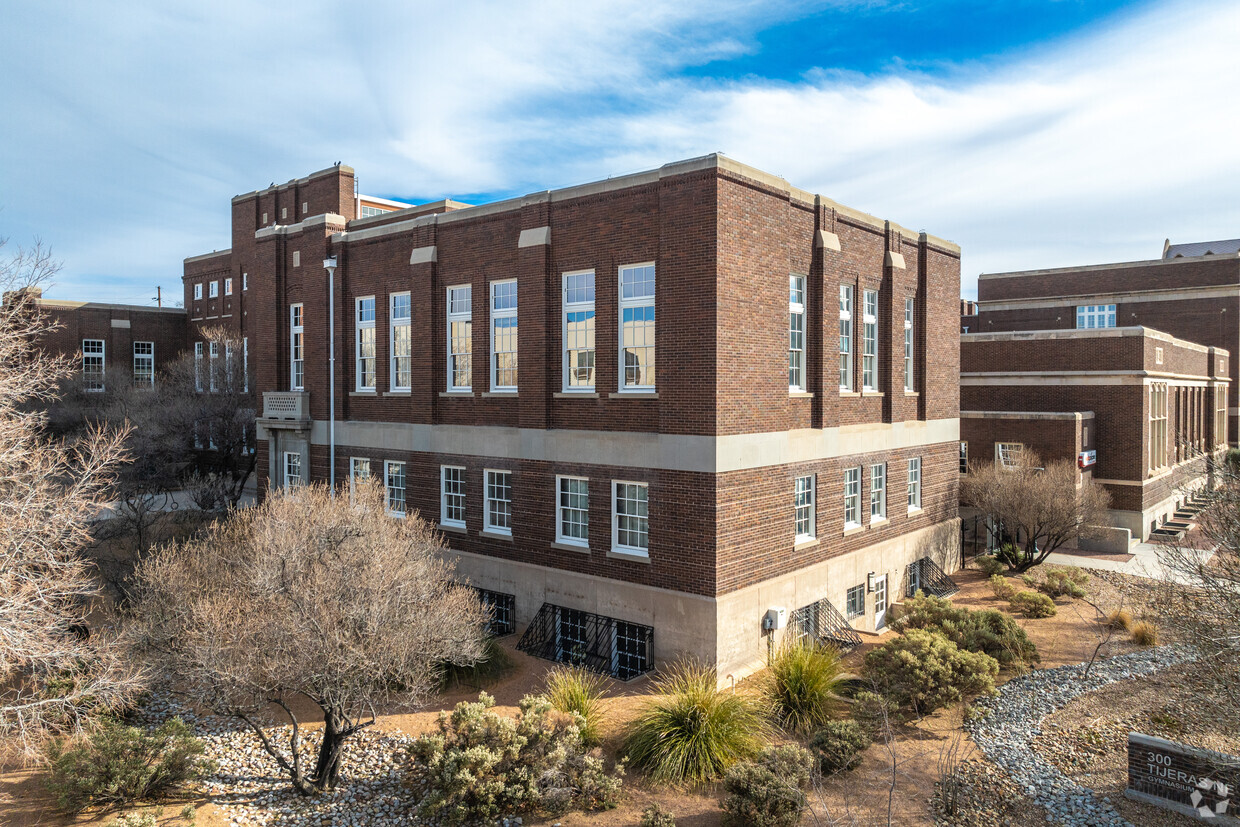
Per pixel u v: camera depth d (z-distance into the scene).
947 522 29.50
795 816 11.85
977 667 16.53
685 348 18.22
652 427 19.14
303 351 28.89
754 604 18.92
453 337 24.48
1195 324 54.44
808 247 21.39
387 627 13.01
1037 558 29.03
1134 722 15.81
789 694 15.98
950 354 29.48
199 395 41.03
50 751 13.52
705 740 13.93
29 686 15.99
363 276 27.03
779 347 19.94
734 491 18.28
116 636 14.56
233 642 12.62
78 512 14.87
